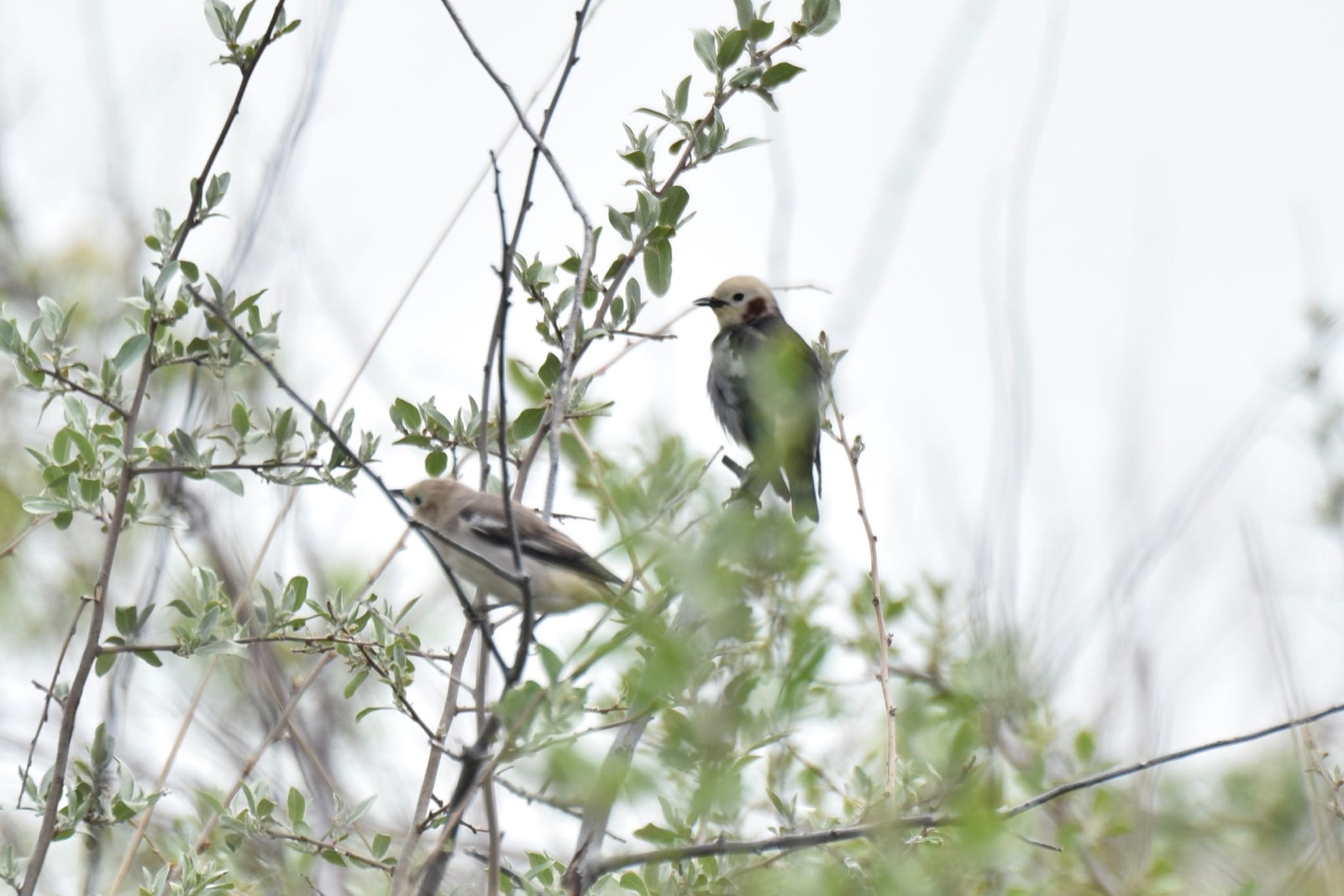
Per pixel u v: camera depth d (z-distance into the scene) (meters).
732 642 6.49
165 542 11.86
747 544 5.75
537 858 10.34
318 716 13.95
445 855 8.23
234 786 10.20
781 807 10.39
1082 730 11.83
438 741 8.27
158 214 10.04
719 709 6.11
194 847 10.10
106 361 9.56
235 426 9.95
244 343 7.90
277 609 10.06
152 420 13.79
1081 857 11.61
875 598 9.74
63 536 16.78
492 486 11.41
